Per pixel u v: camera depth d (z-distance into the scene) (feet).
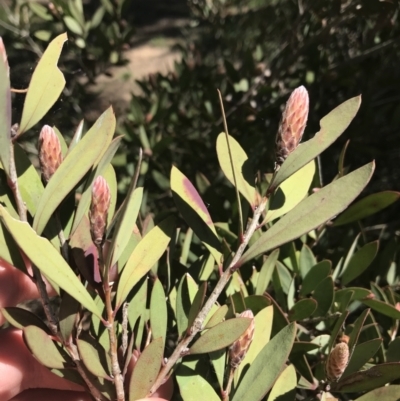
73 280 0.47
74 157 0.51
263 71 1.89
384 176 1.78
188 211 0.65
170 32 5.47
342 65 1.67
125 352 0.59
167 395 0.71
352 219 0.93
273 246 0.54
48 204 0.49
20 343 0.71
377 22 1.55
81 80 2.64
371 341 0.69
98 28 1.90
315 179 0.93
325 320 0.90
